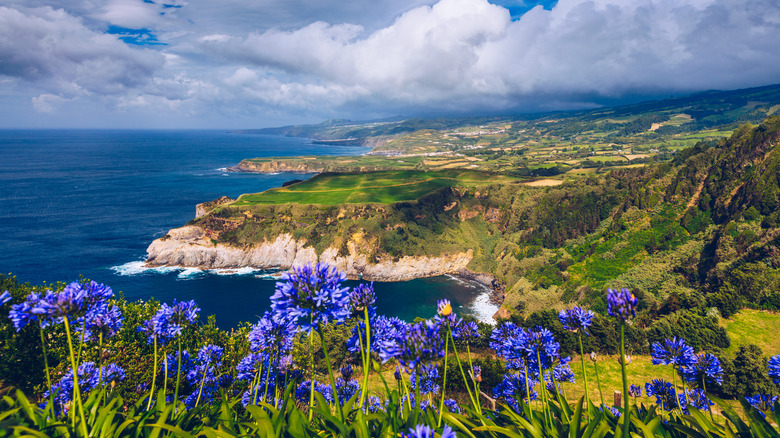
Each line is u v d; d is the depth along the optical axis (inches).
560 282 4938.5
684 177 5787.4
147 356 633.0
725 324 2431.1
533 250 6038.4
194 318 224.4
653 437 144.2
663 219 5438.0
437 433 139.3
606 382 1567.4
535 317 2117.4
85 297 173.5
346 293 152.6
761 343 2231.8
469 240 7086.6
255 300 4793.3
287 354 238.5
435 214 7578.7
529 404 178.9
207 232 6240.2
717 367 205.6
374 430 162.2
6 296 157.0
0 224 7190.0
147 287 4995.1
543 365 194.2
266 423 144.4
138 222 7559.1
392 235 6540.4
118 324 201.8
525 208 7470.5
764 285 2760.8
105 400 174.6
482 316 4803.2
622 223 5674.2
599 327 1958.7
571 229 6225.4
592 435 147.4
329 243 6412.4
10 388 744.3
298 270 151.2
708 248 4451.3
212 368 273.7
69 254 5802.2
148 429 156.5
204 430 144.5
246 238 6323.8
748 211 4384.8
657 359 215.8
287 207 6747.1
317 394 163.0
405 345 159.2
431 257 6417.3
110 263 5644.7
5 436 136.6
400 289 5703.7
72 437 146.3
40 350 779.4
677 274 4247.0
